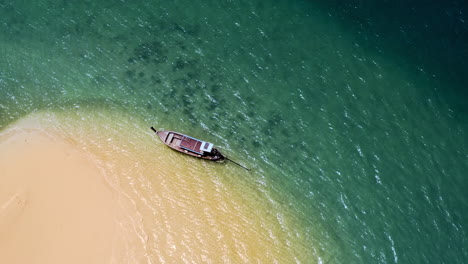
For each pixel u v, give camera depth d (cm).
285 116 4353
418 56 4844
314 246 3600
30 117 4219
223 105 4397
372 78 4666
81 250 3341
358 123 4350
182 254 3428
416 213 3847
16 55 4700
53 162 3838
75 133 4103
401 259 3603
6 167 3766
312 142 4197
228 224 3625
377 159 4131
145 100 4394
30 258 3269
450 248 3688
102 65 4656
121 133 4128
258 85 4562
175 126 4228
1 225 3388
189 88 4500
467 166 4134
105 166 3872
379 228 3747
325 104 4462
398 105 4491
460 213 3866
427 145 4241
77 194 3641
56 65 4641
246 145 4131
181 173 3891
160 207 3662
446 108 4488
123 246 3403
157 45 4841
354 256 3588
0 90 4394
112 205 3616
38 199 3572
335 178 3997
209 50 4825
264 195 3834
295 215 3750
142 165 3912
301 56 4809
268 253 3506
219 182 3869
